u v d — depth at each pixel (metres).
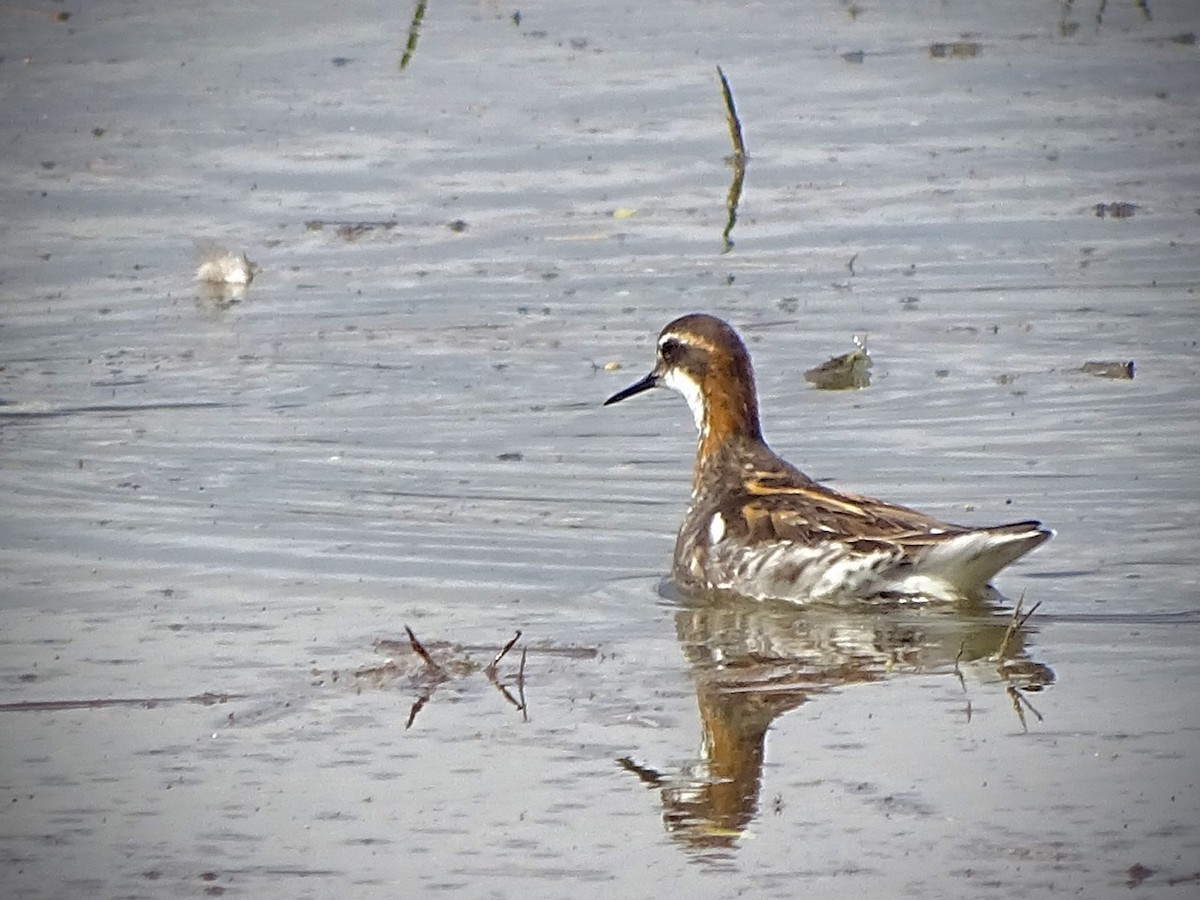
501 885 8.61
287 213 21.69
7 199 22.12
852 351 17.58
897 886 8.51
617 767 9.87
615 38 27.14
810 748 10.09
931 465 15.15
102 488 14.89
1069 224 21.06
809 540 12.93
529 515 14.40
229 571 13.18
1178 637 11.81
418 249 20.62
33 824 9.29
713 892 8.50
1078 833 9.00
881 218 21.31
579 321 18.70
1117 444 15.45
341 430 16.20
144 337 18.52
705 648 11.83
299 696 10.91
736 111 24.52
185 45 26.84
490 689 11.03
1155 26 27.70
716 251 20.48
